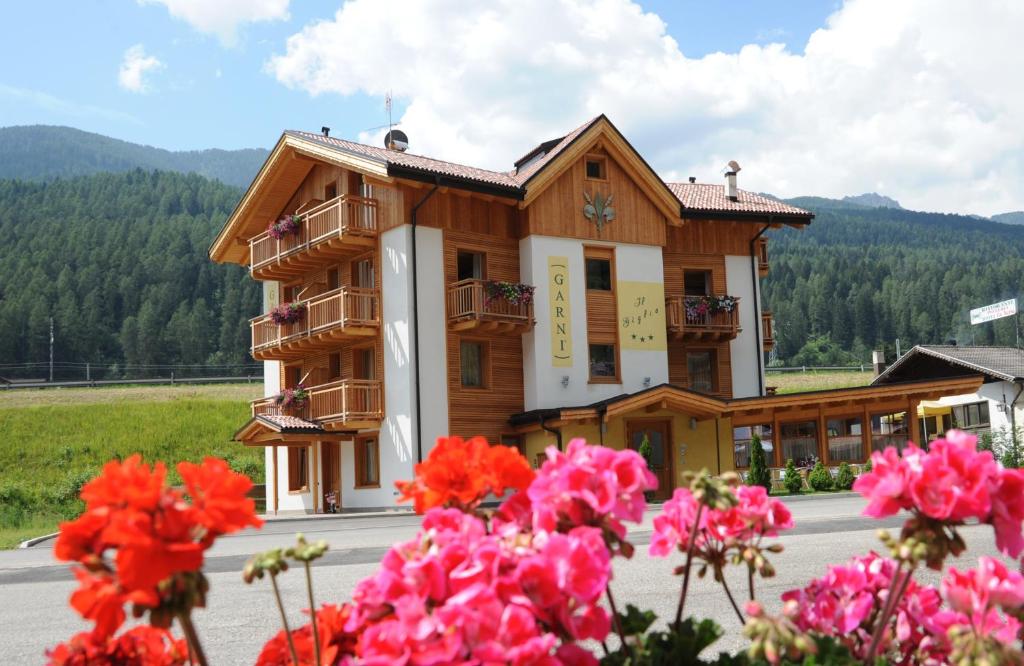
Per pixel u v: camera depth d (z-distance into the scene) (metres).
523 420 27.61
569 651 2.15
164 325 148.12
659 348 30.64
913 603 2.70
